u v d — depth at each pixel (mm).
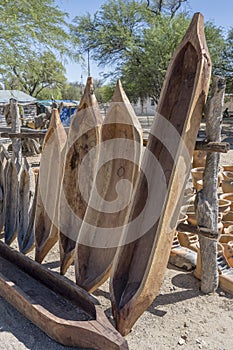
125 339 1832
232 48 18344
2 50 7395
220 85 2160
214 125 2213
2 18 6980
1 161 3736
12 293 2266
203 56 2061
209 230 2307
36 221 2996
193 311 2248
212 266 2422
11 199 3494
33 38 7684
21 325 2090
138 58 19281
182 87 2318
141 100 23078
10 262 2832
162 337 2002
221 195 3977
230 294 2451
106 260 2416
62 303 2209
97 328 1819
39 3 7469
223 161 8242
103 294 2508
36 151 9812
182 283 2605
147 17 19703
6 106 6406
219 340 1970
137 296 1940
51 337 1952
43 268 2496
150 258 1947
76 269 2445
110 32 19109
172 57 2328
